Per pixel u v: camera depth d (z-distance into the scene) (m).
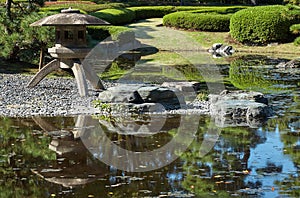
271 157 7.03
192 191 5.67
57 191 5.71
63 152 7.34
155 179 6.14
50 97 11.66
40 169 6.51
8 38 14.59
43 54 15.14
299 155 7.12
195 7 33.38
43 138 8.15
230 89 13.55
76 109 10.52
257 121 9.58
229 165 6.68
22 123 9.21
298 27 24.67
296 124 9.25
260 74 16.83
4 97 11.53
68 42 11.98
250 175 6.22
